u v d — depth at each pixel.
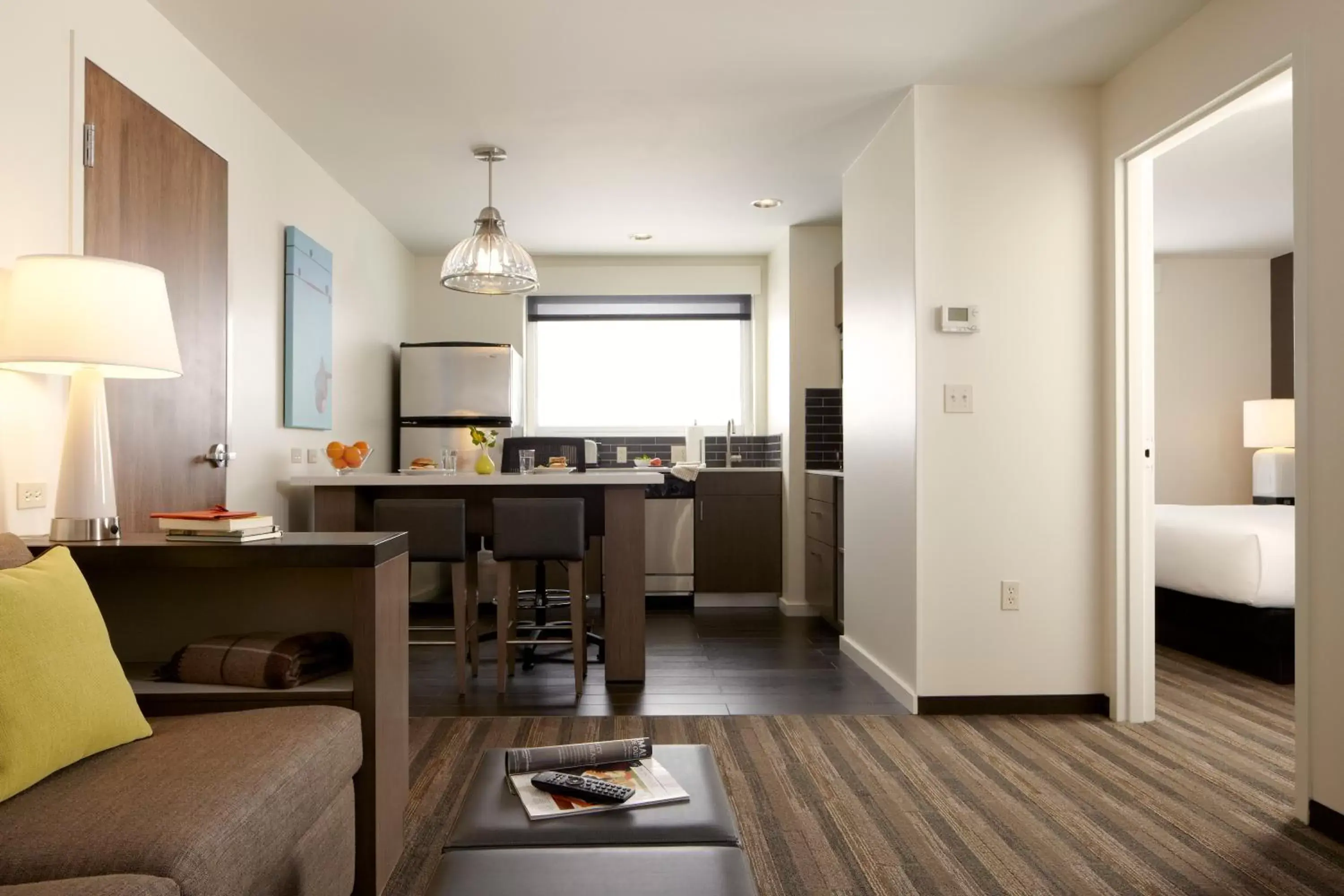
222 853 1.35
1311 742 2.42
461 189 4.83
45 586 1.62
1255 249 6.31
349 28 3.00
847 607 4.57
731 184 4.76
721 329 6.76
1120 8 2.90
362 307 5.16
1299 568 2.44
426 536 3.79
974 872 2.16
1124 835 2.37
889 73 3.40
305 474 4.23
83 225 2.44
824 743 3.13
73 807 1.40
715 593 6.00
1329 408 2.34
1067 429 3.54
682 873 1.20
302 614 2.42
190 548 2.06
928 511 3.50
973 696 3.51
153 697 2.07
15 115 2.18
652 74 3.39
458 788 2.71
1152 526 3.44
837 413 5.77
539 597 4.94
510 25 2.99
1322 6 2.38
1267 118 3.80
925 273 3.51
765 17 2.95
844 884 2.10
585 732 3.25
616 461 6.64
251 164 3.60
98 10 2.53
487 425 5.78
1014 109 3.54
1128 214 3.44
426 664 4.40
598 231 5.77
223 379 3.31
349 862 1.98
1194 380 6.57
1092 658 3.53
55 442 2.40
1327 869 2.17
